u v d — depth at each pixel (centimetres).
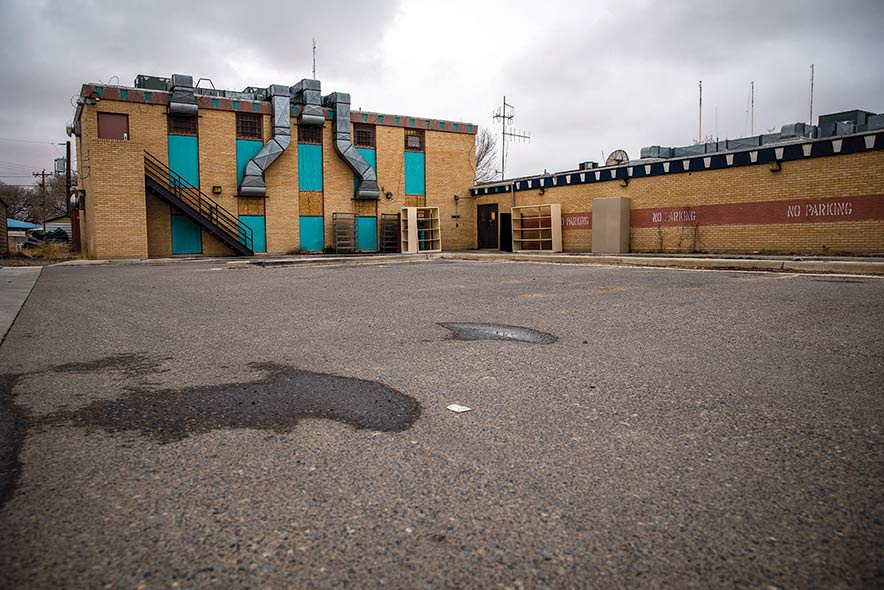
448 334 552
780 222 1777
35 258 2355
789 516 205
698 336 521
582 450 265
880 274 1097
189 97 2438
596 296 810
